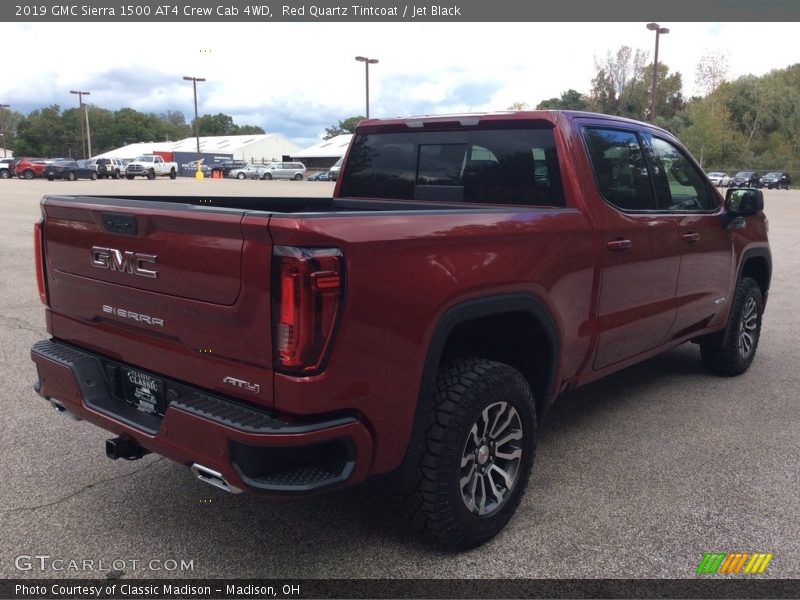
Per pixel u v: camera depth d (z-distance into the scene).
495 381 3.05
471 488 3.10
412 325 2.73
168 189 35.88
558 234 3.46
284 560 3.06
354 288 2.51
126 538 3.21
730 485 3.81
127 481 3.76
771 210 29.39
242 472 2.51
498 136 4.03
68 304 3.31
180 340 2.77
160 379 2.91
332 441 2.56
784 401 5.20
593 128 3.96
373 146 4.71
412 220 2.73
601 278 3.79
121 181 48.28
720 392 5.41
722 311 5.32
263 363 2.51
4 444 4.20
